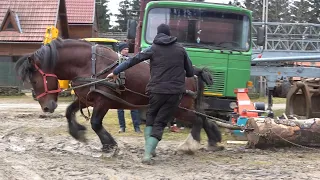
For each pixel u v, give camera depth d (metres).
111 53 7.96
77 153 8.21
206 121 8.60
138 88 7.84
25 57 7.92
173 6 11.53
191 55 11.43
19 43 32.56
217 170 6.86
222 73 11.51
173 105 7.38
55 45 7.84
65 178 6.22
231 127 8.66
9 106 20.42
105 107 7.73
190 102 8.11
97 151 8.45
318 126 8.51
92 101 7.82
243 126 8.71
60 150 8.50
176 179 6.26
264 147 8.62
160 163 7.41
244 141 9.62
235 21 11.66
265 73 12.89
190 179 6.27
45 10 34.03
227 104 11.55
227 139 10.03
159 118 7.39
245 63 11.62
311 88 11.48
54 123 13.35
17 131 11.38
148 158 7.32
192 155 8.16
